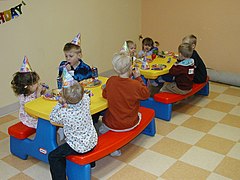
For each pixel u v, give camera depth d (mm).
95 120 2771
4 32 3021
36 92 2373
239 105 3328
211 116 3072
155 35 4730
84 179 1991
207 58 4301
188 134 2725
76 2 3648
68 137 1917
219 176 2135
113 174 2184
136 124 2307
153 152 2449
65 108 1834
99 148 2027
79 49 2703
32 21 3236
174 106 3328
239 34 3914
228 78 3906
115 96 2199
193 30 4312
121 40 4500
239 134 2713
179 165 2273
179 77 2959
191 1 4207
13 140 2391
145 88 2264
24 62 2279
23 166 2307
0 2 2922
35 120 2354
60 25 3535
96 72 2840
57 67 3641
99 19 4027
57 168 1938
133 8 4574
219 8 3980
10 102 3252
